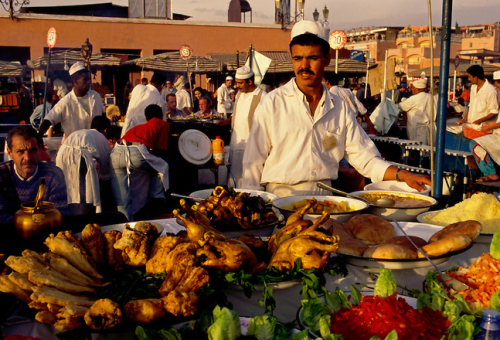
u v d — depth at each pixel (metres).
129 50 26.98
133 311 1.22
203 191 2.72
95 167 5.07
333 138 2.94
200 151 6.33
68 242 1.52
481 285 1.48
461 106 15.27
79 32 25.11
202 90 16.67
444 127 2.82
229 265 1.45
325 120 2.91
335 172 3.03
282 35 27.67
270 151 3.00
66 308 1.21
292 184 2.90
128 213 5.68
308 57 2.72
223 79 22.03
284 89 2.91
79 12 29.31
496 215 2.19
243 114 6.30
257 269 1.52
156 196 6.37
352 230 2.04
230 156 6.57
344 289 1.67
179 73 20.06
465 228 1.86
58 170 3.01
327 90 2.96
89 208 5.07
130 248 1.56
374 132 10.46
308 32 2.65
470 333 1.15
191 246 1.49
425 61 54.03
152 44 26.16
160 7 27.58
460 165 6.64
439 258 1.66
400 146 8.27
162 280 1.45
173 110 10.00
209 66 18.06
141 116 7.18
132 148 5.60
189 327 1.23
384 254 1.63
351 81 21.33
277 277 1.43
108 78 23.83
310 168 2.88
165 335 1.14
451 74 25.88
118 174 5.62
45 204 2.05
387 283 1.36
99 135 5.50
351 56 23.55
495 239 1.58
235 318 1.18
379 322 1.19
